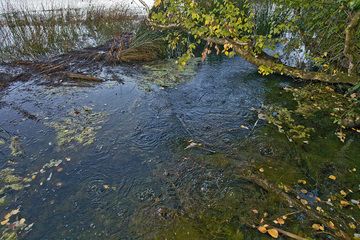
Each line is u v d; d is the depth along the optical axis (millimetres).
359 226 3398
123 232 3369
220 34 5043
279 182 4020
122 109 5914
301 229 3348
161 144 4867
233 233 3307
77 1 14102
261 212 3574
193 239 3246
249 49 5414
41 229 3430
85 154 4629
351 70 5359
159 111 5859
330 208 3635
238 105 6137
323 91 6660
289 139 4953
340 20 5539
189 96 6496
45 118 5562
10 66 7789
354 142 4949
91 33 11016
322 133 5176
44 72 7484
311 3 5309
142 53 8555
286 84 7121
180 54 9023
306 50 7344
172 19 5305
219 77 7484
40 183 4078
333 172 4242
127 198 3836
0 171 4273
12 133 5125
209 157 4512
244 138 4996
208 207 3656
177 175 4195
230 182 4039
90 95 6457
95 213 3627
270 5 9516
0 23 9766
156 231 3357
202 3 7797
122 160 4512
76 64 8039
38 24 9766
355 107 5676
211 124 5434
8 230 3408
